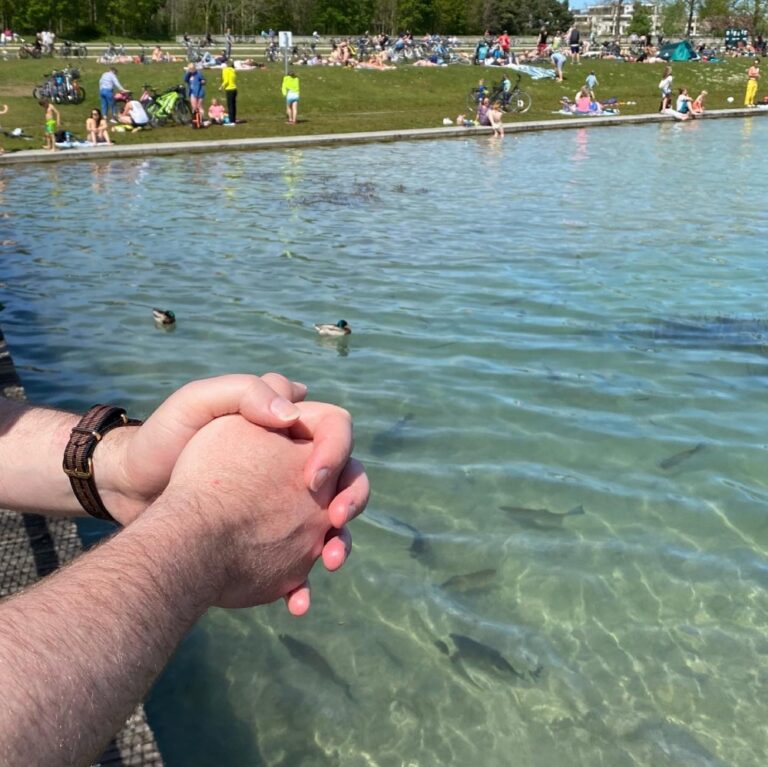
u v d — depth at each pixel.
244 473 1.19
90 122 24.64
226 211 15.30
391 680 3.80
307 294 9.84
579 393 6.89
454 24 105.25
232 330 8.55
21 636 0.80
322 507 1.27
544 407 6.61
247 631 4.12
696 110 39.34
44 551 3.97
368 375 7.30
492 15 106.38
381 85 41.22
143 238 12.95
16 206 15.91
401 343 8.12
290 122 31.66
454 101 41.00
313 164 22.52
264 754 3.42
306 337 8.31
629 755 3.41
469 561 4.61
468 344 8.09
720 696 3.70
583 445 5.96
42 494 1.53
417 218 14.70
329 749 3.45
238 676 3.84
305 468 1.25
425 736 3.51
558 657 3.93
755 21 88.38
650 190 18.25
